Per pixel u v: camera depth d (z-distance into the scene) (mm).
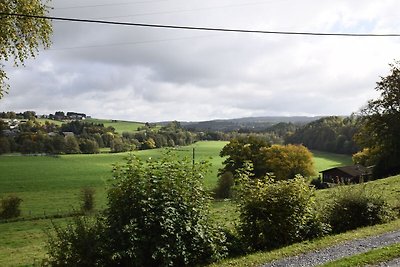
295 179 15086
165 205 11695
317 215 15281
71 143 117250
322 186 68312
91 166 96500
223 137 162625
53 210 51531
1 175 82438
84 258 10812
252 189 14539
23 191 68250
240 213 14336
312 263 11641
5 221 43969
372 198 17094
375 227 15922
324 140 125562
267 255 12688
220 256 12461
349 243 13648
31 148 112000
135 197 11570
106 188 11883
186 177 12477
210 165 12984
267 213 14227
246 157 70125
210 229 12555
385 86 53531
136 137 133500
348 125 120000
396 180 30922
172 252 11391
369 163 74062
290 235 14203
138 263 11039
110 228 11227
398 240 13680
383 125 53469
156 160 12648
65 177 81750
